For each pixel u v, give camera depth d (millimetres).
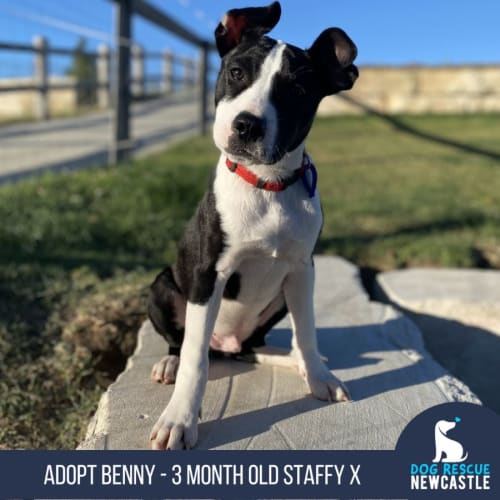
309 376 676
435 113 3561
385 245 1319
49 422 745
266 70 574
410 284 1111
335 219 1477
